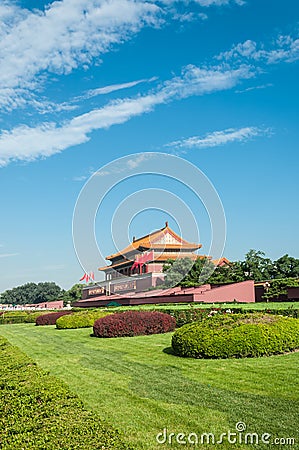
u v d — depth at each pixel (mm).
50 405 4773
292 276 32438
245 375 7355
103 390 7020
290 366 7723
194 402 6035
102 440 3580
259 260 33344
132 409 5891
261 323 9367
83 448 3379
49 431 3844
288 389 6344
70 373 8609
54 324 24406
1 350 10352
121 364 9258
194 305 21938
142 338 13367
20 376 6543
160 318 14492
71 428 3902
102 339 13969
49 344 13914
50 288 97062
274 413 5379
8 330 22156
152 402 6164
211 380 7230
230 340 8914
